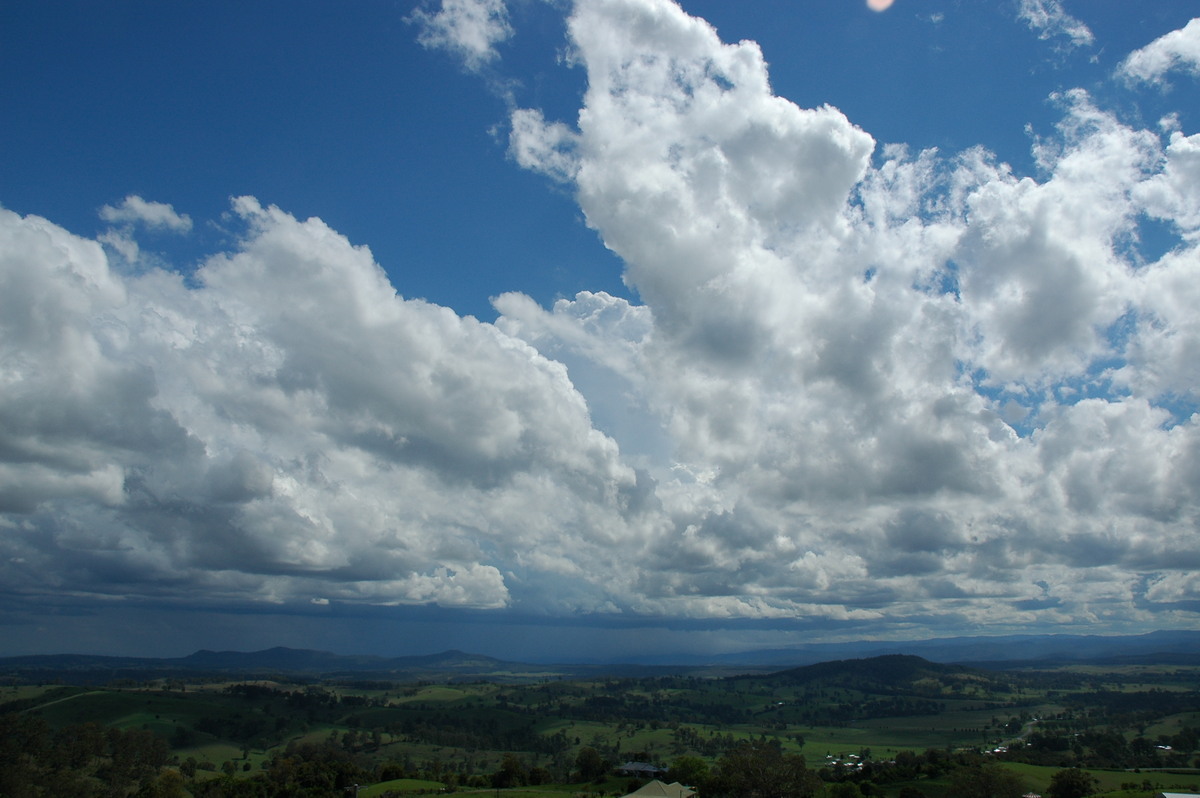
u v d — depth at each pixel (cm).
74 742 16388
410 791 15738
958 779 12800
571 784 17525
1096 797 12925
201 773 18800
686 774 15525
